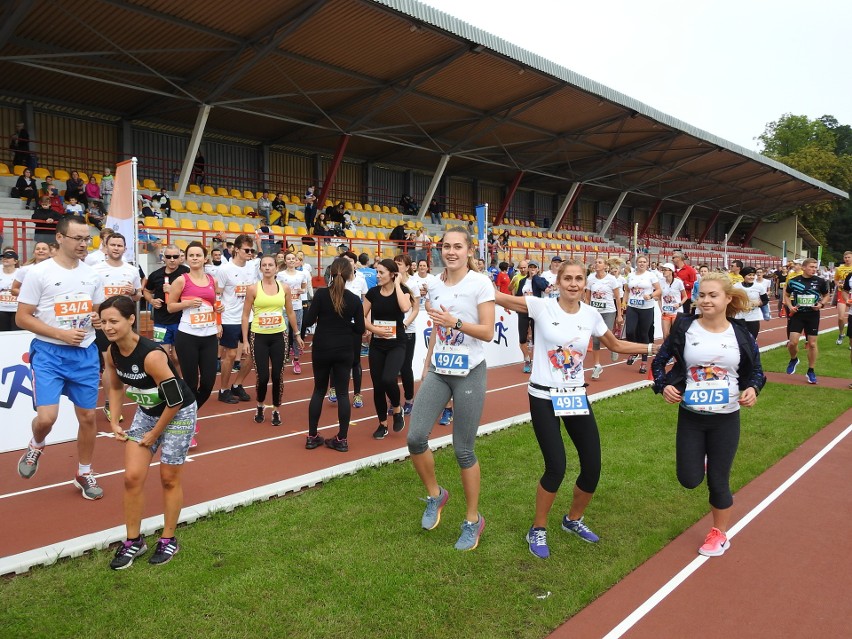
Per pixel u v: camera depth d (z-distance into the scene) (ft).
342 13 47.24
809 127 226.17
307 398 27.61
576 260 12.82
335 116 71.26
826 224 195.72
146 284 23.95
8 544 13.08
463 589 11.51
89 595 11.09
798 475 18.35
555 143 89.51
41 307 15.14
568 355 12.75
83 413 15.53
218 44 50.78
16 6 40.52
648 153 100.07
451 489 16.53
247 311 22.54
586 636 10.36
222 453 19.49
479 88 66.08
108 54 51.44
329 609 10.77
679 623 10.82
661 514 15.28
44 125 63.36
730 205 156.35
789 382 32.14
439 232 91.04
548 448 12.77
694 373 13.17
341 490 16.35
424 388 13.64
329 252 62.39
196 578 11.71
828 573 12.67
